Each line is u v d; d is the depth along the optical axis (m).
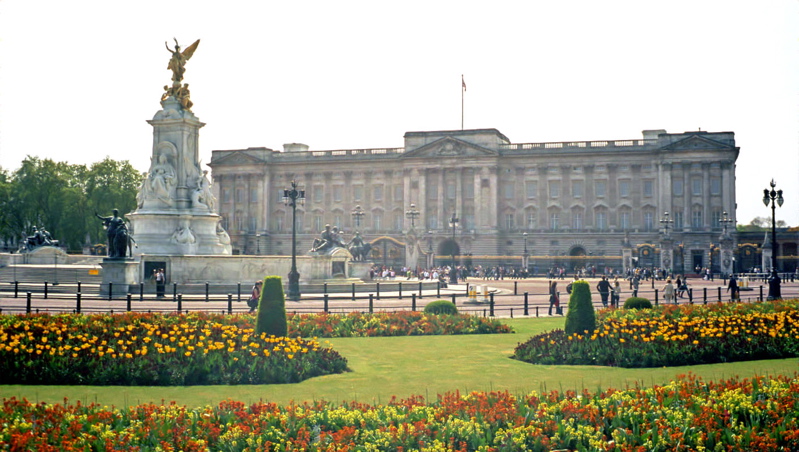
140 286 50.81
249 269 61.03
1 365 21.11
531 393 18.30
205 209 62.91
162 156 62.06
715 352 25.84
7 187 136.38
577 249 145.75
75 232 137.00
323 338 31.75
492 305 42.03
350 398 19.28
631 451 13.70
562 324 38.41
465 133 148.88
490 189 146.38
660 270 118.69
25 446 13.22
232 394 19.81
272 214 159.88
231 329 25.11
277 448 13.70
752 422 15.07
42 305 43.69
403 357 26.52
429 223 149.50
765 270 119.25
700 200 137.62
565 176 145.75
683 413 15.47
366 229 154.38
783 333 27.48
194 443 13.59
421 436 14.27
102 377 21.00
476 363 25.23
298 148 166.12
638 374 23.08
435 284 71.06
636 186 142.12
